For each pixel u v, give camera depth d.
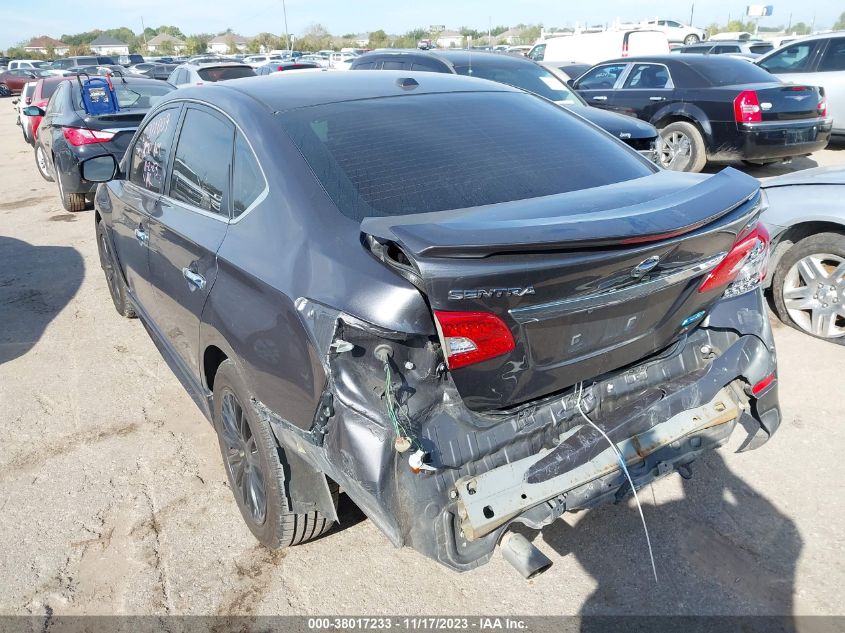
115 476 3.37
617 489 2.31
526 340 1.99
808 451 3.28
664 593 2.54
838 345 4.25
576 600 2.54
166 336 3.62
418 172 2.46
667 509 2.96
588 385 2.32
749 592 2.53
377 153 2.53
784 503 2.96
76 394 4.19
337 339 1.99
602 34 17.84
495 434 2.13
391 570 2.72
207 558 2.81
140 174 3.83
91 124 8.16
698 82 8.61
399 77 3.27
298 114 2.70
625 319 2.15
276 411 2.34
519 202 2.28
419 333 1.95
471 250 1.79
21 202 9.61
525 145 2.74
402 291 1.94
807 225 4.33
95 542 2.93
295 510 2.52
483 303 1.88
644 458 2.37
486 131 2.78
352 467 1.99
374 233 1.96
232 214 2.69
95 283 6.17
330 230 2.23
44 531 3.00
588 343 2.12
